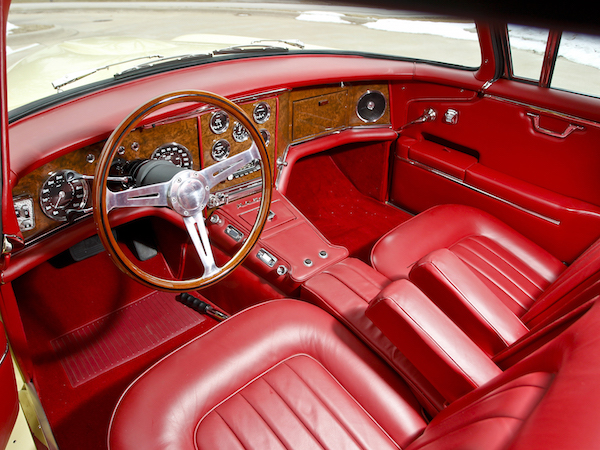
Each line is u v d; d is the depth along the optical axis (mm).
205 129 1773
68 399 1703
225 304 2016
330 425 1111
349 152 2828
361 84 2395
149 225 2223
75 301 2020
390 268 1681
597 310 729
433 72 2273
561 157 1951
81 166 1484
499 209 2170
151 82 1764
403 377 1210
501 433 640
